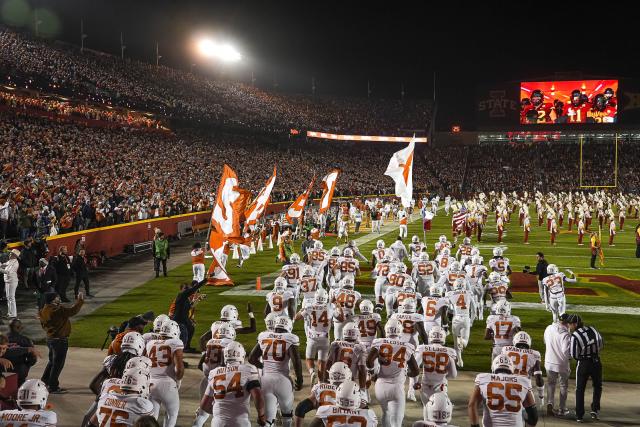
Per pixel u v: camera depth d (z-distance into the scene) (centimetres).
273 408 795
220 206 1322
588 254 2867
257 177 5228
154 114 5381
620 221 4081
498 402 662
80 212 2505
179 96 6138
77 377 1088
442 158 8069
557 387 1081
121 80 5472
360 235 3578
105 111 4847
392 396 812
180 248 2952
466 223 3347
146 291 1941
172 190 3628
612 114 7931
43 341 1355
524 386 664
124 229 2717
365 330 960
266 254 2834
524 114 8275
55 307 1000
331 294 1306
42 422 561
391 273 1430
